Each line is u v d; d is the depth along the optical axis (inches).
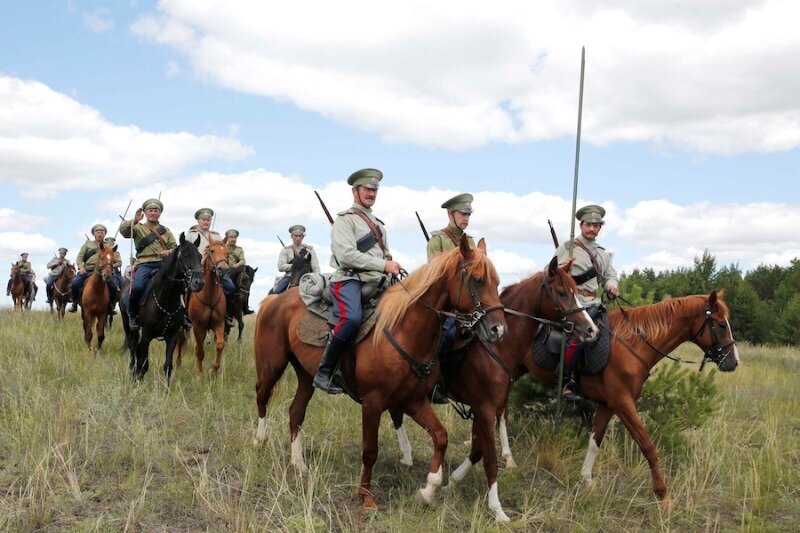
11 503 202.4
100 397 307.9
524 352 252.5
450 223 278.1
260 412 275.1
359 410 337.4
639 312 276.5
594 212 301.3
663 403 311.9
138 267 386.3
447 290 214.2
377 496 240.8
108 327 598.9
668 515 242.7
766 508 258.8
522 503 247.1
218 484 227.5
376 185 242.1
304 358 248.1
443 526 215.5
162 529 199.6
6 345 429.4
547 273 251.3
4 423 264.5
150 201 410.6
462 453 297.7
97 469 236.4
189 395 346.3
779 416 404.2
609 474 282.2
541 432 303.9
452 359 242.4
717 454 297.7
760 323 1144.8
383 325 221.9
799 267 1521.9
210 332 617.9
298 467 248.1
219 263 410.6
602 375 269.3
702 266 1159.0
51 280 783.7
